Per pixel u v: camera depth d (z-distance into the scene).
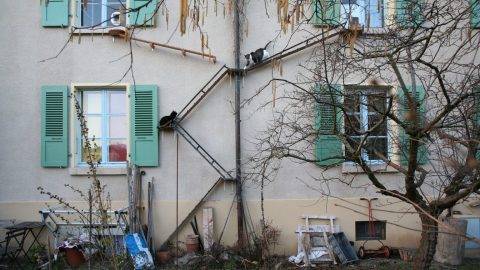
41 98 8.45
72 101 8.48
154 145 8.40
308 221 8.40
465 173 3.62
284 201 8.38
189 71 8.53
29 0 8.53
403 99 6.01
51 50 8.51
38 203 8.31
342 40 5.05
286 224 8.36
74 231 7.84
